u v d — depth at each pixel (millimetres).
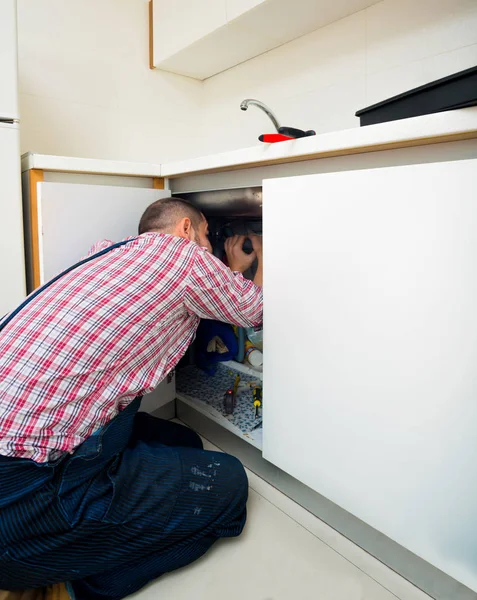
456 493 802
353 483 973
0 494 797
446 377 785
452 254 750
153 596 931
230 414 1468
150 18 1874
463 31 1192
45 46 1627
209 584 961
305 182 966
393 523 911
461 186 727
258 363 1549
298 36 1613
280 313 1067
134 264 982
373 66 1412
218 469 1079
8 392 843
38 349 865
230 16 1477
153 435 1364
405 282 820
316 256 965
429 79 1278
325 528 1122
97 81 1767
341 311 935
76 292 928
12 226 1212
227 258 1479
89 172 1313
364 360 908
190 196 1447
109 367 928
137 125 1893
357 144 876
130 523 902
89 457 874
